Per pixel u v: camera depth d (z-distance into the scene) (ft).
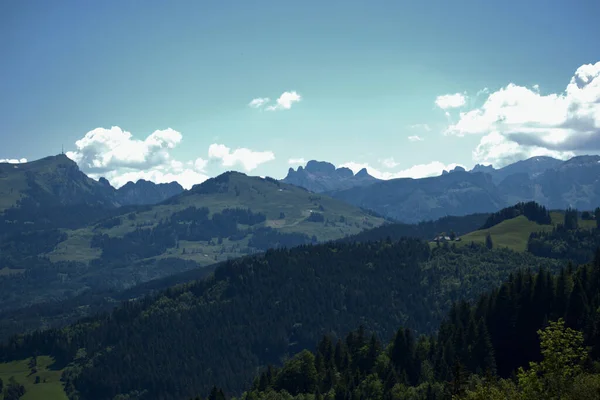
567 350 278.87
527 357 634.43
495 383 366.02
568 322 625.00
